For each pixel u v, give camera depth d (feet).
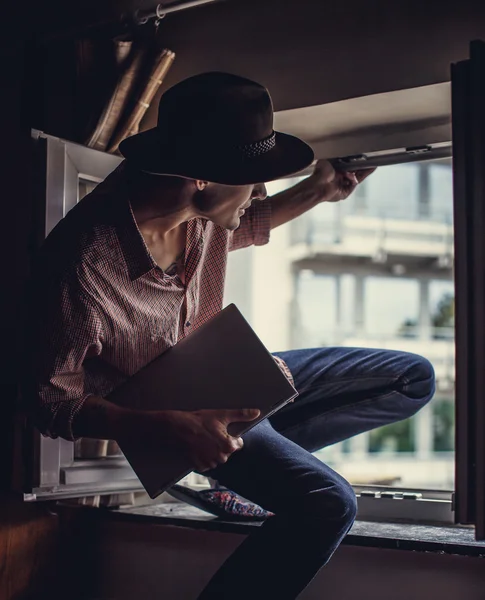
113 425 5.01
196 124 4.86
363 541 5.99
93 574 7.32
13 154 7.55
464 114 5.52
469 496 5.41
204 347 5.24
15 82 7.70
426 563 5.86
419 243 48.73
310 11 7.14
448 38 6.50
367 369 6.45
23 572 7.02
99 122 7.28
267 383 4.98
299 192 6.86
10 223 7.41
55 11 7.91
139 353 5.37
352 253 47.26
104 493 7.02
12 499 6.97
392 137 7.28
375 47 6.81
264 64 7.35
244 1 7.48
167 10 7.02
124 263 5.09
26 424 6.54
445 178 49.11
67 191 6.83
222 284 5.88
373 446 54.95
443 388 52.70
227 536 6.65
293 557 4.99
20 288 7.15
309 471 5.06
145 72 7.36
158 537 7.03
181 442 4.88
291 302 46.19
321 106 7.04
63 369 5.06
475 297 5.42
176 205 5.04
